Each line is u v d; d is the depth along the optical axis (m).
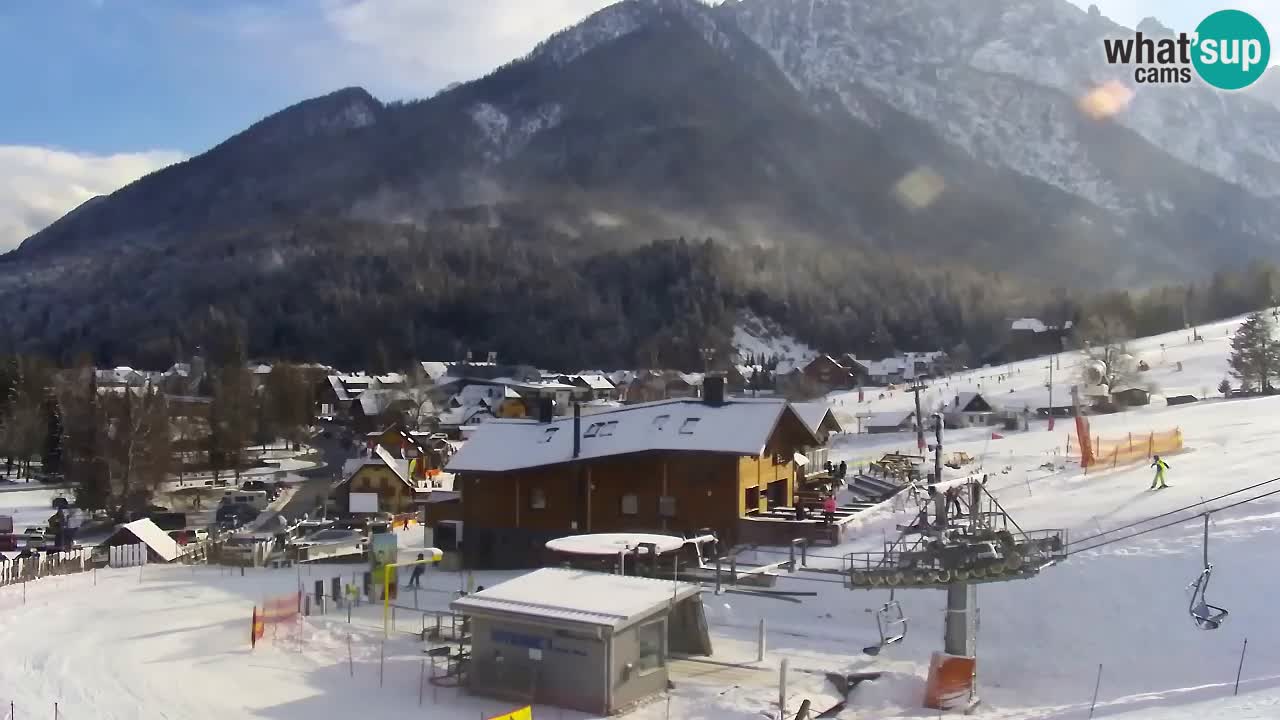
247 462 115.50
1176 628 29.89
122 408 91.44
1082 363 114.69
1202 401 91.12
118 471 85.56
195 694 28.14
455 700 27.84
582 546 34.38
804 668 29.92
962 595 27.80
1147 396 97.25
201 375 187.50
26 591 42.22
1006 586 33.59
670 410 47.09
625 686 27.16
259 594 41.06
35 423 105.94
